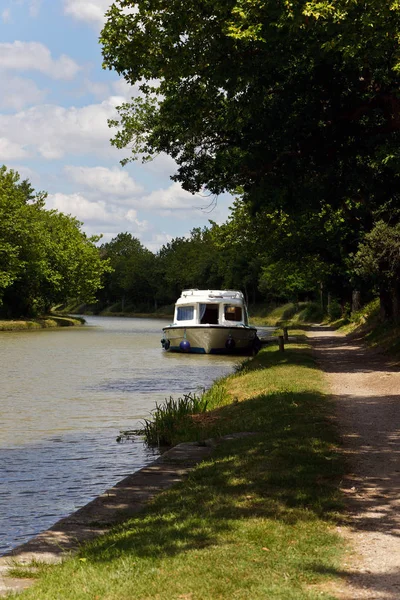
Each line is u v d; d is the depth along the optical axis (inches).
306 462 392.2
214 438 512.7
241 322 1886.1
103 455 536.1
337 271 2144.4
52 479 456.8
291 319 4082.2
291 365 1023.0
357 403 663.8
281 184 796.6
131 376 1185.4
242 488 338.3
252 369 1072.2
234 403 706.2
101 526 302.0
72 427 665.6
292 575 223.1
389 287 1443.2
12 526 353.7
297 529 272.1
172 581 218.1
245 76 702.5
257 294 4926.2
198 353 1795.0
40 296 3818.9
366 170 837.2
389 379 869.8
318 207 838.5
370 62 723.4
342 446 449.1
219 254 4699.8
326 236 1691.7
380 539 263.0
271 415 587.2
